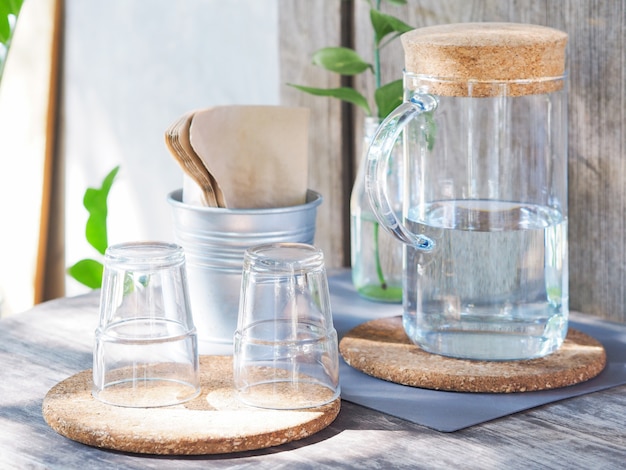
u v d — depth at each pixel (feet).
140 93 5.88
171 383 2.93
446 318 3.18
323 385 2.88
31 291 6.56
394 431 2.77
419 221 3.19
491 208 3.12
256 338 2.87
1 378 3.24
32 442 2.74
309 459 2.60
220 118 3.36
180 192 3.67
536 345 3.16
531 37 3.03
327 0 4.46
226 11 5.25
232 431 2.68
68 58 6.32
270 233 3.35
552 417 2.85
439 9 4.13
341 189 4.61
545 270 3.13
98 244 5.13
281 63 4.70
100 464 2.59
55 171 6.55
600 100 3.73
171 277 2.95
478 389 3.01
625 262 3.78
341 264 4.69
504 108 3.14
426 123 3.14
